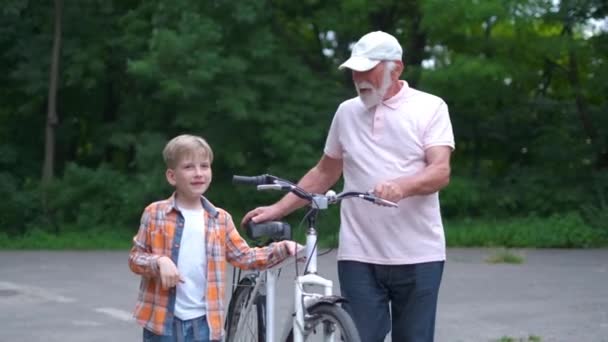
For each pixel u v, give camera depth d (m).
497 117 28.97
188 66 25.39
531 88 28.20
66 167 28.64
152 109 28.81
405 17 28.59
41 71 28.70
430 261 5.93
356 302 5.96
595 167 27.95
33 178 29.83
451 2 24.42
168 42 25.11
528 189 27.28
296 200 6.19
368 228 5.95
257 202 27.81
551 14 25.52
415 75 26.98
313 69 29.20
